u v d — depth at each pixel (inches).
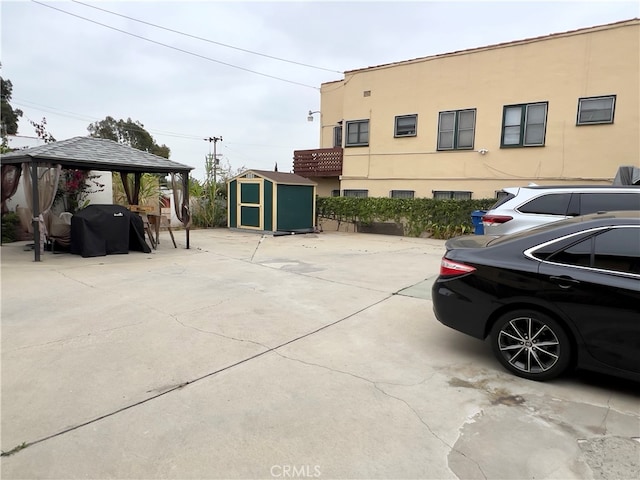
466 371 148.1
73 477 92.8
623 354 125.2
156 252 418.0
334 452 102.3
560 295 133.4
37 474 93.7
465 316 152.5
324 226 693.9
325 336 181.6
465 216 557.3
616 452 102.9
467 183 598.9
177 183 475.8
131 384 136.0
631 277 125.8
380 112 668.1
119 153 417.1
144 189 604.1
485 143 581.3
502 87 564.4
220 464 97.7
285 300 238.1
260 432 110.3
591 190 255.8
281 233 601.3
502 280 144.3
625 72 489.1
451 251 162.1
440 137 617.3
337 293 255.8
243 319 202.5
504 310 145.9
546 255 140.1
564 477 94.1
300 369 148.4
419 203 590.9
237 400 126.6
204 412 119.7
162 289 260.2
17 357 155.5
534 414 120.1
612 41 494.0
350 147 702.5
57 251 402.0
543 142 541.3
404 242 532.7
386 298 244.8
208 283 278.5
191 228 667.4
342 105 756.0
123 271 316.5
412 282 287.4
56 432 109.5
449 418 117.9
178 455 100.7
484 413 120.6
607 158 506.0
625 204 247.0
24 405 122.6
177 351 162.7
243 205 637.3
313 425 113.7
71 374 142.4
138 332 182.9
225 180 708.7
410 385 137.3
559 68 525.7
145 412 119.5
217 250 437.7
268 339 176.9
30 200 372.8
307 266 347.9
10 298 235.0
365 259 387.9
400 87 646.5
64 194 519.8
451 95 603.5
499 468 97.0
